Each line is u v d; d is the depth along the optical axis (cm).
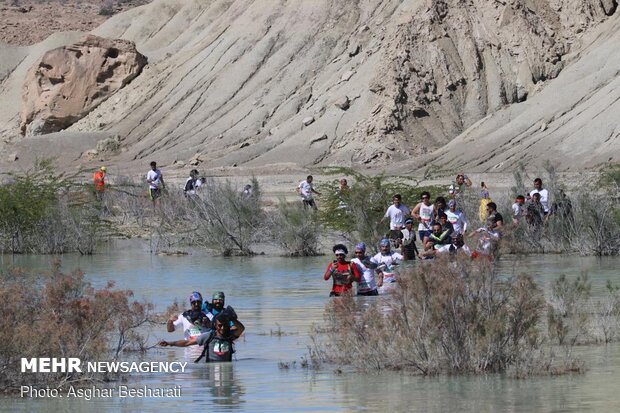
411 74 13512
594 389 2170
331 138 13675
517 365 2375
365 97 13938
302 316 3209
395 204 4694
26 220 5516
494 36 13638
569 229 5034
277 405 2088
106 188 7419
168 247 5597
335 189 5647
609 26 13375
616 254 4875
